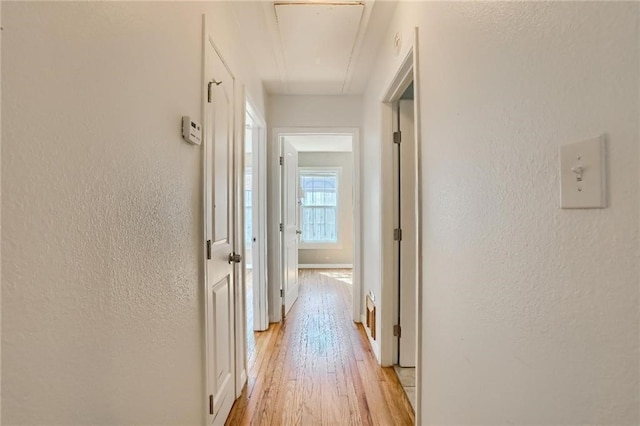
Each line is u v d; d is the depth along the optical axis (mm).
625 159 510
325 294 4363
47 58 596
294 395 1998
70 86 651
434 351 1310
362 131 3252
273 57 2480
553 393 665
